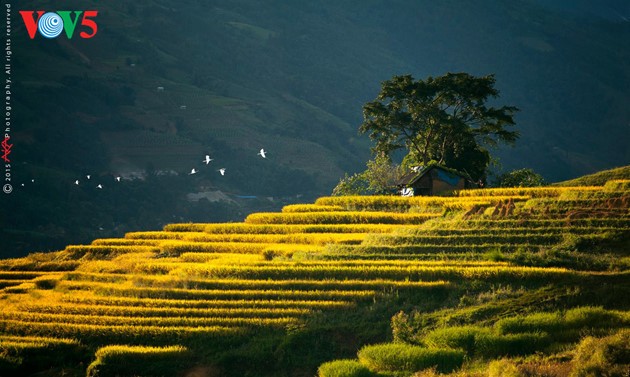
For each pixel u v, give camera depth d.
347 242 136.12
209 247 145.50
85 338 100.62
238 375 90.19
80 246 160.12
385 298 100.62
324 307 100.88
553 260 104.56
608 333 79.38
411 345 84.12
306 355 91.31
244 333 96.50
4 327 103.31
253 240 150.00
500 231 118.38
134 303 109.25
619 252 106.44
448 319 91.19
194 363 92.56
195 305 106.25
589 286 94.00
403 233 127.00
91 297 112.44
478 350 80.00
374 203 174.12
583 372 65.88
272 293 106.19
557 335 80.94
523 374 67.31
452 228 123.62
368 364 80.81
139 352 92.31
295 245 138.75
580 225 116.00
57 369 95.94
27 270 154.12
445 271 104.06
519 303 92.12
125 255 149.12
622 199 124.44
